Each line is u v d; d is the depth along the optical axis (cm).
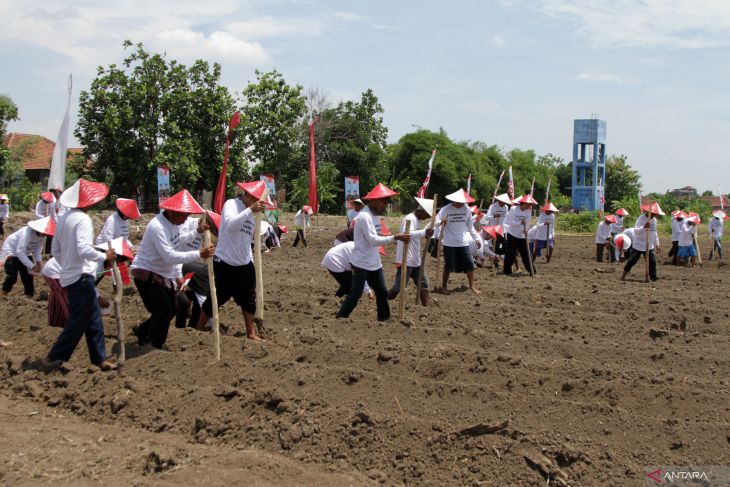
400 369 691
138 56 3362
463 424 571
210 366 675
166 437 569
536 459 514
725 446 543
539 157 8288
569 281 1415
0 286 1217
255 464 511
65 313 729
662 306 1073
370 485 497
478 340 801
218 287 794
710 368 732
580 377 662
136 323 856
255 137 3706
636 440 552
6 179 4147
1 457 503
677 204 4031
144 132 3250
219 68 3428
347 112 4603
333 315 955
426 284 1041
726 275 1630
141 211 3450
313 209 1238
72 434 559
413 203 4944
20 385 654
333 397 618
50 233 941
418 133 5066
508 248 1505
